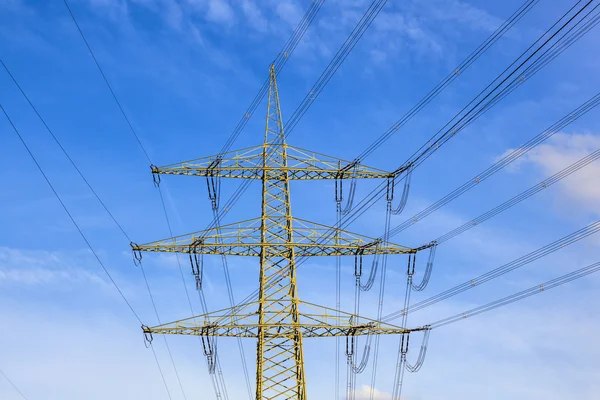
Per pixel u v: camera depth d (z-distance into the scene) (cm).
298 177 5941
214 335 5431
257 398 5294
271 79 6350
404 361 5538
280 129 6138
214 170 5975
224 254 5731
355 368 5678
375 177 5741
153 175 5947
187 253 5719
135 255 5678
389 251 5653
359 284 5859
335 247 5600
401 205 5491
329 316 5444
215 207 6106
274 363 5359
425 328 5444
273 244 5538
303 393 5306
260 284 5572
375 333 5456
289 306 5488
